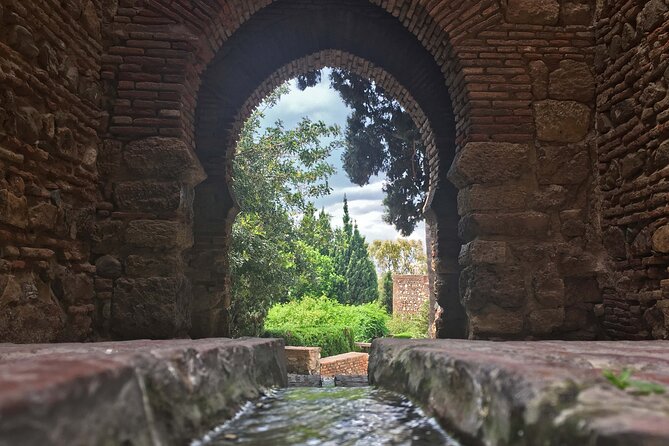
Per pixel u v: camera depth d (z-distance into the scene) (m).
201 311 6.73
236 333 10.59
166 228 5.22
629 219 4.99
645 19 4.80
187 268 6.79
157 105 5.42
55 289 4.29
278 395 2.62
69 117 4.59
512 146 5.69
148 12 5.52
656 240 4.53
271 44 7.41
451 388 1.73
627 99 5.13
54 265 4.27
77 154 4.75
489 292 5.51
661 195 4.47
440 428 1.72
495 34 5.85
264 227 11.94
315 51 7.72
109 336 5.10
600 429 0.85
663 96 4.52
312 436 1.65
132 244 5.19
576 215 5.66
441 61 6.29
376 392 2.64
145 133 5.38
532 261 5.59
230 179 7.39
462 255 5.86
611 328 5.37
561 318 5.51
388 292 31.47
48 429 0.82
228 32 6.11
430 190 7.85
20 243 3.74
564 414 0.99
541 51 5.85
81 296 4.76
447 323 7.21
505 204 5.62
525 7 5.86
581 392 1.10
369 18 7.43
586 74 5.82
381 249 40.00
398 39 7.53
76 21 4.81
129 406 1.17
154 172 5.31
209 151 7.10
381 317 22.06
